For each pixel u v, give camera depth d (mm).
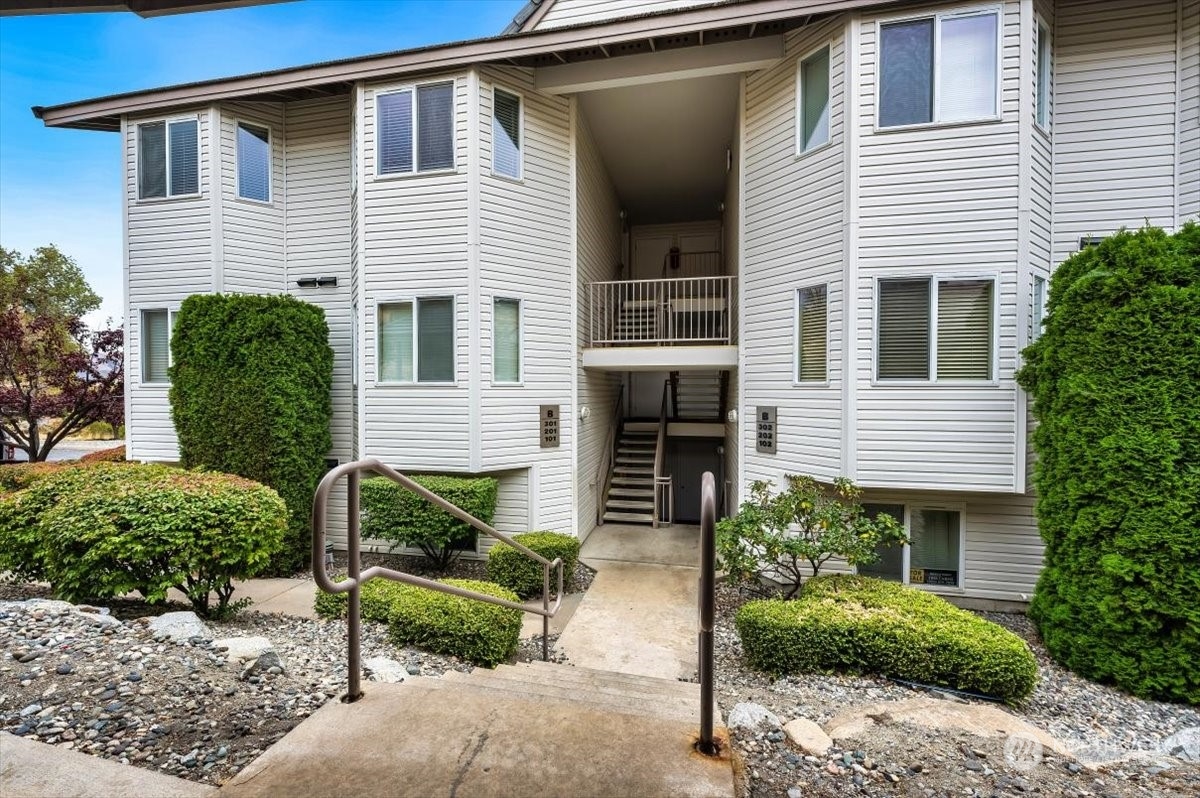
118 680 2332
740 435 7195
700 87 7551
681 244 13352
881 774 2080
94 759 1614
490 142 6945
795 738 2289
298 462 6988
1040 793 2033
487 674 3012
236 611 4867
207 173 7691
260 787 1366
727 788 1423
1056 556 4457
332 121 8195
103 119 8000
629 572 7129
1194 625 3713
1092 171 5812
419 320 7090
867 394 5613
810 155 6066
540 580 6121
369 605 4699
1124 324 4051
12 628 2949
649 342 9227
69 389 11570
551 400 7672
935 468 5457
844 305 5676
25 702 2105
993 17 5250
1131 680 3893
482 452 6973
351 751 1513
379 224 7102
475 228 6828
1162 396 3910
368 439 7223
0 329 11086
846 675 3906
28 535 4273
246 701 2191
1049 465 4492
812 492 5340
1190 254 3986
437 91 6910
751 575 5316
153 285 7910
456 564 7410
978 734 2541
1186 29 5547
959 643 3670
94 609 3561
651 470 10438
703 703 1575
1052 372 4527
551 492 7691
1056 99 5863
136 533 4012
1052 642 4422
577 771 1465
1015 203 5242
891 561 6113
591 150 8828
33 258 17516
